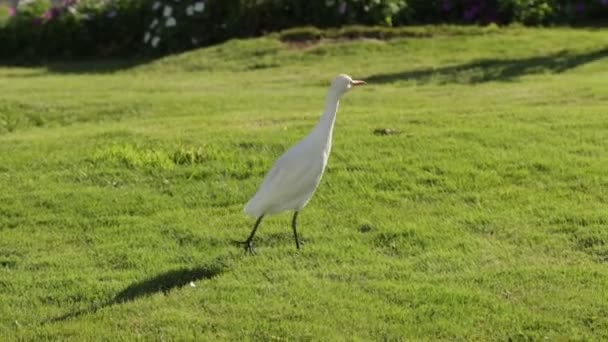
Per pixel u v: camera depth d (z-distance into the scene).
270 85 18.80
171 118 15.19
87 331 7.65
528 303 7.98
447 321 7.67
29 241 9.69
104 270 8.96
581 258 8.91
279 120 14.30
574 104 14.95
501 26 23.92
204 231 9.77
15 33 24.38
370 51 21.42
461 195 10.57
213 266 8.93
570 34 22.53
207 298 8.18
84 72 21.73
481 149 12.05
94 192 11.01
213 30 23.67
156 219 10.19
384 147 12.23
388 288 8.30
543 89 16.39
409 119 13.85
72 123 15.60
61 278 8.73
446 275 8.59
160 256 9.20
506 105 15.11
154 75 20.77
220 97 17.09
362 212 10.20
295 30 22.66
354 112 14.89
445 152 11.97
